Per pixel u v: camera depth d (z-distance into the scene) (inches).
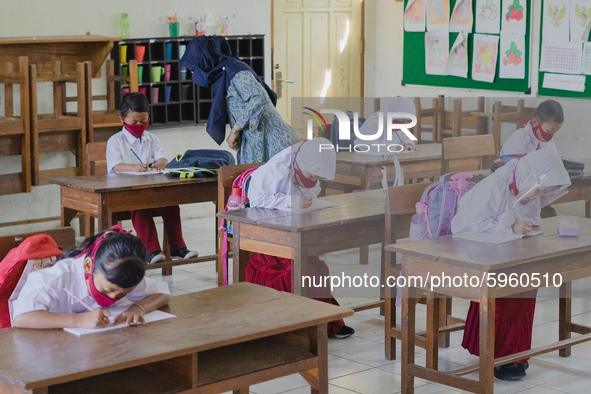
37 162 223.3
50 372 76.2
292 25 312.0
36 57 234.5
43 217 247.6
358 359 146.5
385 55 332.2
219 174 168.1
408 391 127.6
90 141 232.5
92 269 92.2
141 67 255.8
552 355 149.6
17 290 101.1
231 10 281.4
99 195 175.3
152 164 201.9
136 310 93.7
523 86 278.8
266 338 103.0
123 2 255.0
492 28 286.7
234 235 150.9
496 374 137.3
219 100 193.9
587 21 255.1
